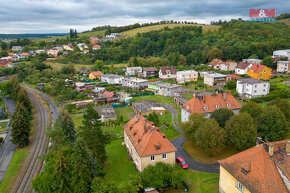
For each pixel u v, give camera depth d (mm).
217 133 54000
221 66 166375
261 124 58250
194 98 74188
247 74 142250
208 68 172000
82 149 41906
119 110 101000
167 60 192625
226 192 41906
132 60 193500
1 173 59125
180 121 84250
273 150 37594
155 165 46469
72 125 62719
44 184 41156
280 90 108312
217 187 46281
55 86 137625
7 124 93000
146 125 54969
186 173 51688
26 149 71250
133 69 176125
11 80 130500
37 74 173750
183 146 64812
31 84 161875
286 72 147250
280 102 67688
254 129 54250
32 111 107375
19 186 53281
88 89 136625
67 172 40969
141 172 46250
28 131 73688
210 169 53031
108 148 65125
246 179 36312
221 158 57219
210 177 49812
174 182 44188
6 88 127062
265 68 134375
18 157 66000
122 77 153250
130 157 58250
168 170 45469
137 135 55781
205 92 118062
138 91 129625
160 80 153250
